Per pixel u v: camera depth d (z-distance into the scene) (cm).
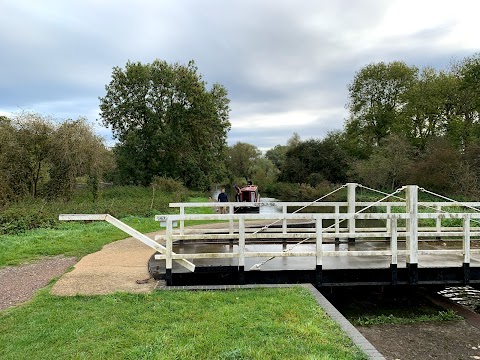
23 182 1869
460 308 745
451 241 1061
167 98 4012
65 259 899
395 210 2202
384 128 4028
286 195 4312
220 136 4559
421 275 722
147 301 557
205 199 3070
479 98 3095
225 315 495
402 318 693
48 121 1919
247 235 728
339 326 466
